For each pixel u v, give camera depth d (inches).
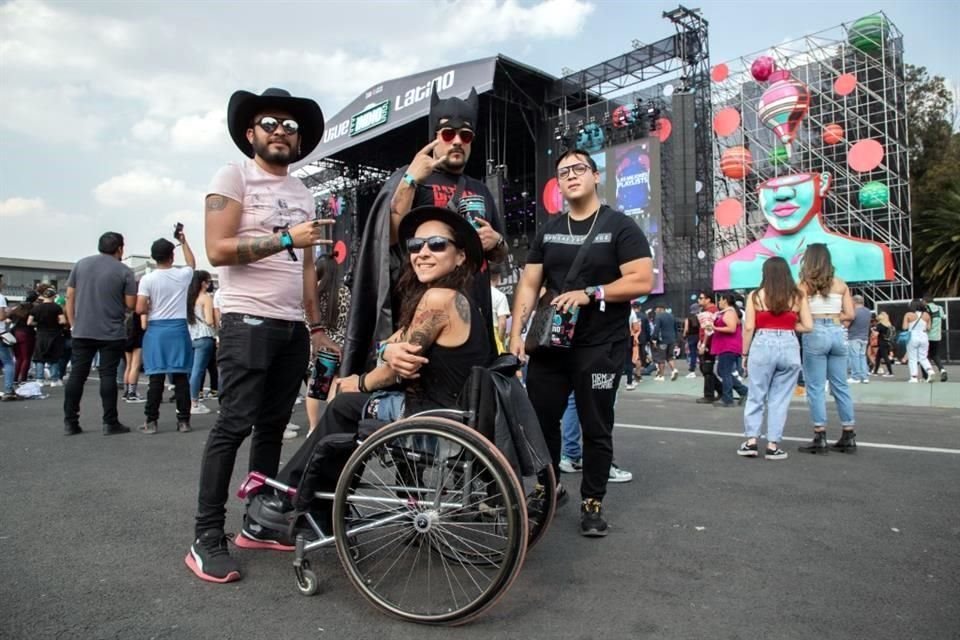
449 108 121.6
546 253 143.3
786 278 199.0
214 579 105.9
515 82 877.2
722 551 120.5
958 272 1033.5
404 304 110.0
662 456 206.4
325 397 131.5
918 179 1185.4
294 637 87.9
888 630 89.0
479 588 99.6
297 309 123.7
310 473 102.3
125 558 116.3
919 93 1272.1
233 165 118.1
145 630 89.0
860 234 953.5
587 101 904.9
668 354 519.8
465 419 96.8
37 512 143.0
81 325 237.3
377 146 1082.1
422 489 98.5
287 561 116.9
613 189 833.5
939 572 109.5
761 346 202.1
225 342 114.6
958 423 267.9
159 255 243.8
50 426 261.3
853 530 131.6
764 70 860.6
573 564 115.0
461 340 103.7
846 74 901.2
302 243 109.5
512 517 88.4
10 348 357.4
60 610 95.0
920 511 143.9
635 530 133.4
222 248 110.7
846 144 944.9
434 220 107.3
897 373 562.3
